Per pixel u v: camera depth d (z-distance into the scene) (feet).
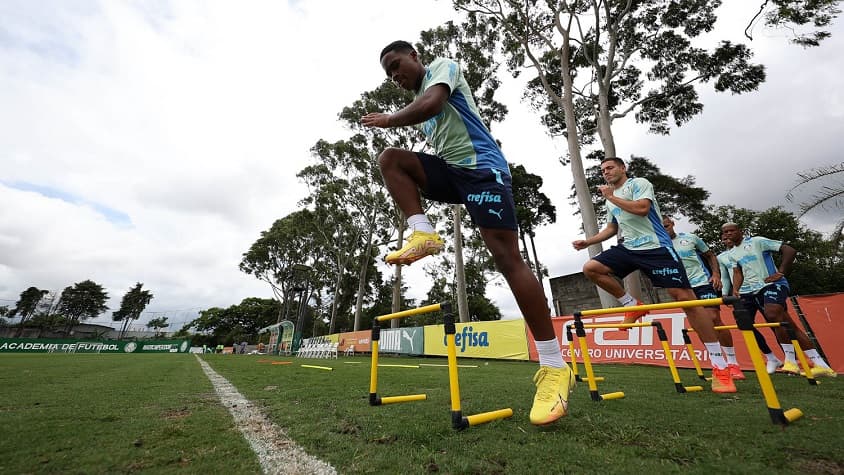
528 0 40.96
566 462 3.58
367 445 4.27
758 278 14.28
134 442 4.39
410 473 3.36
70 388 10.19
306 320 129.18
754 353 5.22
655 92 42.60
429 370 18.25
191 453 3.98
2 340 76.95
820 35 26.09
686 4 37.63
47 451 4.00
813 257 42.14
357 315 76.02
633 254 9.23
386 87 65.62
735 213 51.19
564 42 39.22
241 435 4.77
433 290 104.94
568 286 57.31
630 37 40.40
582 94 43.06
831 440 4.18
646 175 59.52
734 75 38.63
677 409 6.35
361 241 87.86
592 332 24.56
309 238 100.17
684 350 19.76
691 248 14.25
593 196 58.08
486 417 5.33
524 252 84.53
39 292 176.04
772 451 3.83
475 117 5.62
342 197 81.05
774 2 24.90
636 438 4.37
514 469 3.40
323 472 3.40
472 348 35.01
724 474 3.22
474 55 50.52
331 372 17.42
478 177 5.31
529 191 80.94
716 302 5.78
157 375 15.25
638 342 22.03
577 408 6.51
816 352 12.96
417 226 5.54
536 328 5.35
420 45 52.44
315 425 5.33
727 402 7.16
